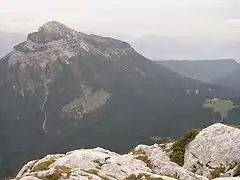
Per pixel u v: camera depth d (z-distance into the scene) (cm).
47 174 3039
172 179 3212
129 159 3859
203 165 4784
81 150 4412
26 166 4284
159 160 3997
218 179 3759
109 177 3234
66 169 3269
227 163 4669
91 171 3309
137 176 3250
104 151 4362
